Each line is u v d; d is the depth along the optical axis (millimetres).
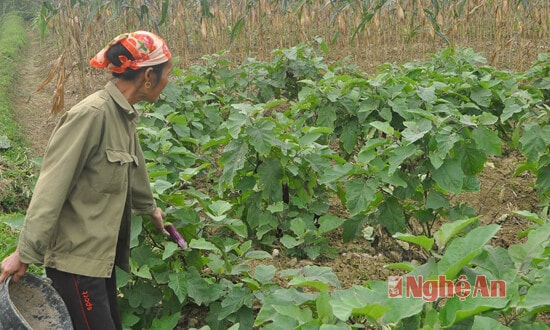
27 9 28672
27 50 18594
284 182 4582
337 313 2000
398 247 4348
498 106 5926
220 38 11930
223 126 5516
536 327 2098
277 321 2246
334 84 5598
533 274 2453
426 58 10828
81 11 10898
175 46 12781
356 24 10445
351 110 5234
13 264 2400
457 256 2174
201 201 3510
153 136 4688
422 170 3799
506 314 2236
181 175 3928
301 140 4402
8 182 5688
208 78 7398
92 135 2455
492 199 5547
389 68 7352
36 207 2344
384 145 4035
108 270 2549
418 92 4879
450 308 2066
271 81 7121
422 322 2203
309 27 11312
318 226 4969
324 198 4785
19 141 7598
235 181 4469
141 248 3332
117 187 2559
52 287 2541
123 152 2568
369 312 2039
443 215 4020
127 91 2613
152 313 3518
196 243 3223
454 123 4098
